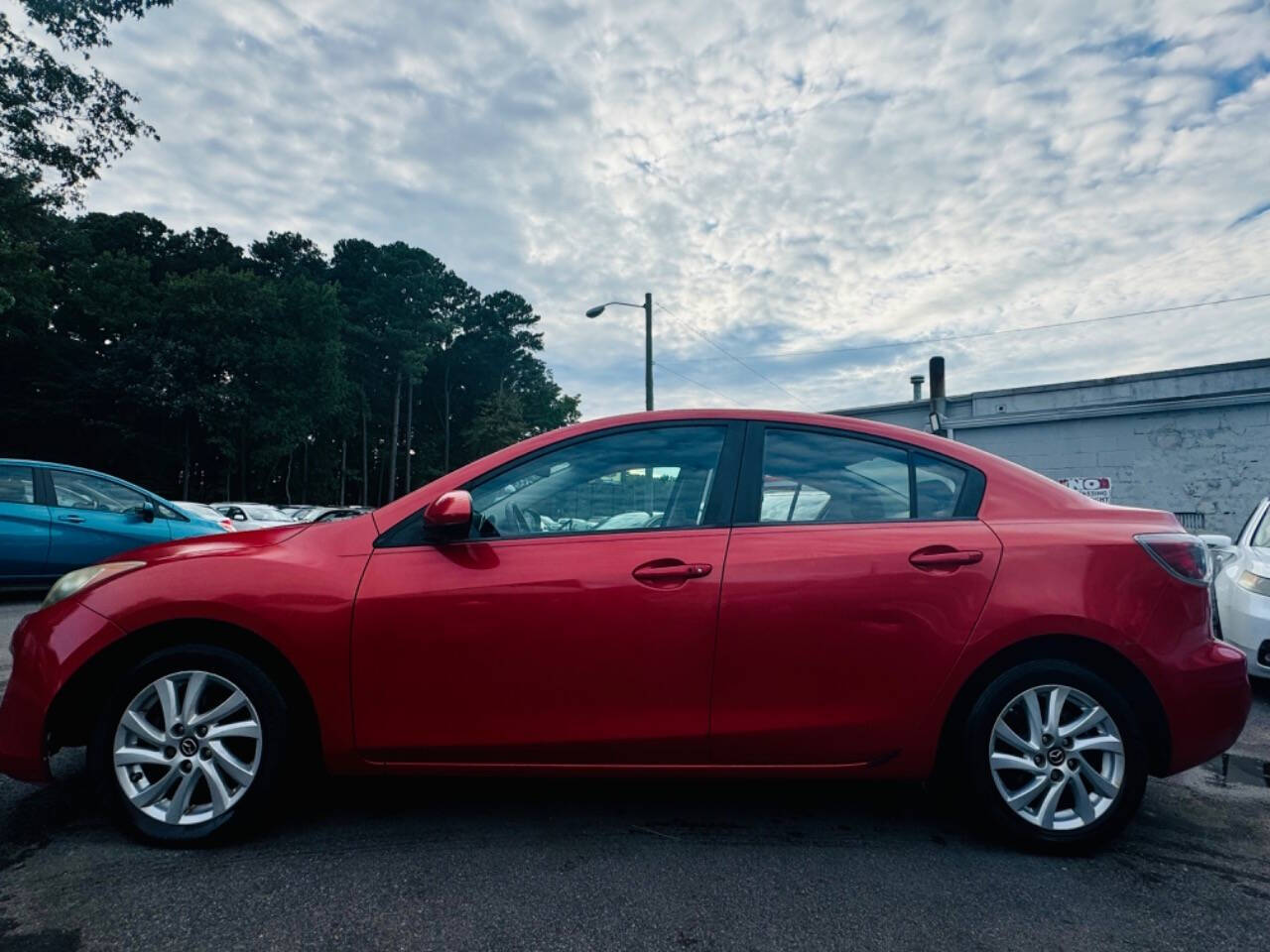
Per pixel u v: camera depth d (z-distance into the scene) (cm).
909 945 199
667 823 276
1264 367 1430
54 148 1962
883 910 216
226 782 256
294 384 4006
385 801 293
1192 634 260
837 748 254
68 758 338
